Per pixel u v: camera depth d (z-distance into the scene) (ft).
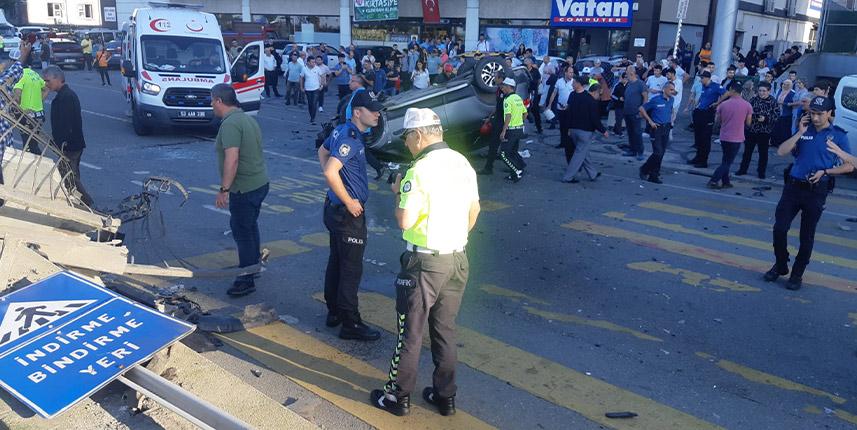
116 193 31.68
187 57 49.57
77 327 13.08
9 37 112.37
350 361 16.46
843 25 63.21
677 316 19.95
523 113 36.88
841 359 17.58
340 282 17.11
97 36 117.08
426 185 12.87
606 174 39.96
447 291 13.52
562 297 21.13
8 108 20.89
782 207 22.07
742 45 110.22
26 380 11.85
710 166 42.60
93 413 12.34
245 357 16.38
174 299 18.20
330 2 120.67
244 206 19.53
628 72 45.57
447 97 37.73
